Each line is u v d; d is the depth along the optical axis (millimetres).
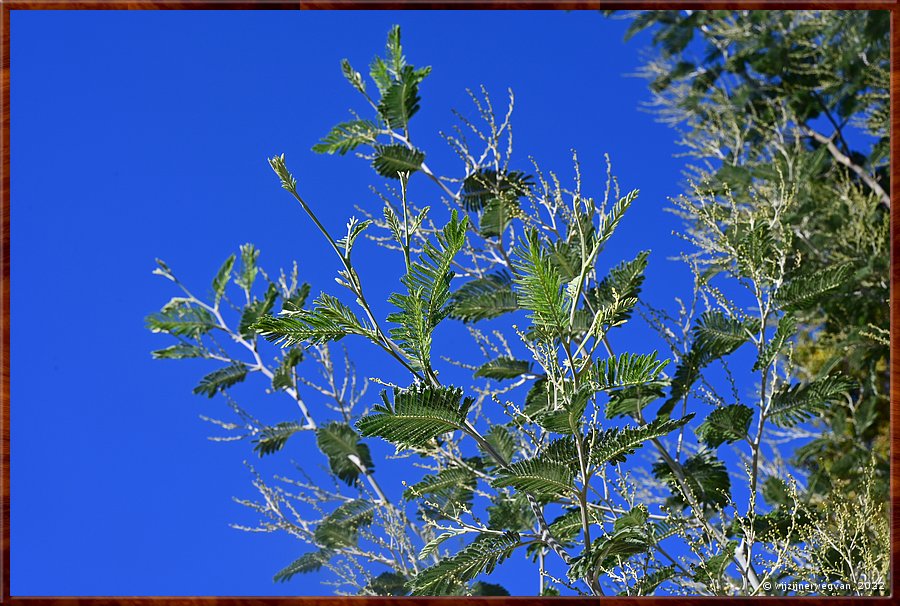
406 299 2006
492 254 3123
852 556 2715
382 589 3107
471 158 3238
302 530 3328
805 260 4398
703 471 2863
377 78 3414
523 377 3021
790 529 2592
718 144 5457
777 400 2830
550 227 2861
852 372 4473
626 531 2299
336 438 3479
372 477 3486
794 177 4742
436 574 2459
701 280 2996
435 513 3090
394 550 3211
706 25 6562
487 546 2463
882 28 5293
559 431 2207
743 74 6336
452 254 2023
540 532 2500
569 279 2760
